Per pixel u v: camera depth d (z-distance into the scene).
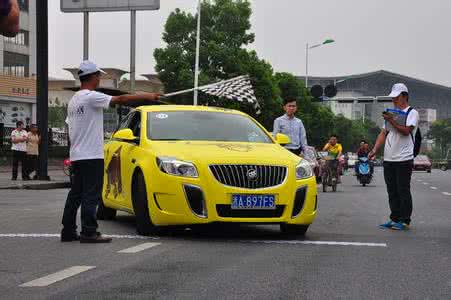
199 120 9.70
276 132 12.86
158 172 8.41
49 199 15.66
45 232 9.10
